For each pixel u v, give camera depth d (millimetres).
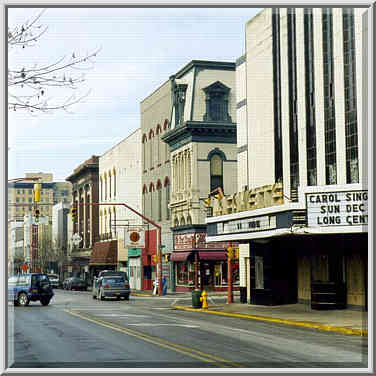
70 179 113938
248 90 40594
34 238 132625
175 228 61688
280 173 36375
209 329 25250
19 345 20188
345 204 27344
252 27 39906
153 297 55531
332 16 31156
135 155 76062
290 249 37281
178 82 61344
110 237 85938
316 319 28203
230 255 41500
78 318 31500
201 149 58844
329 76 31500
